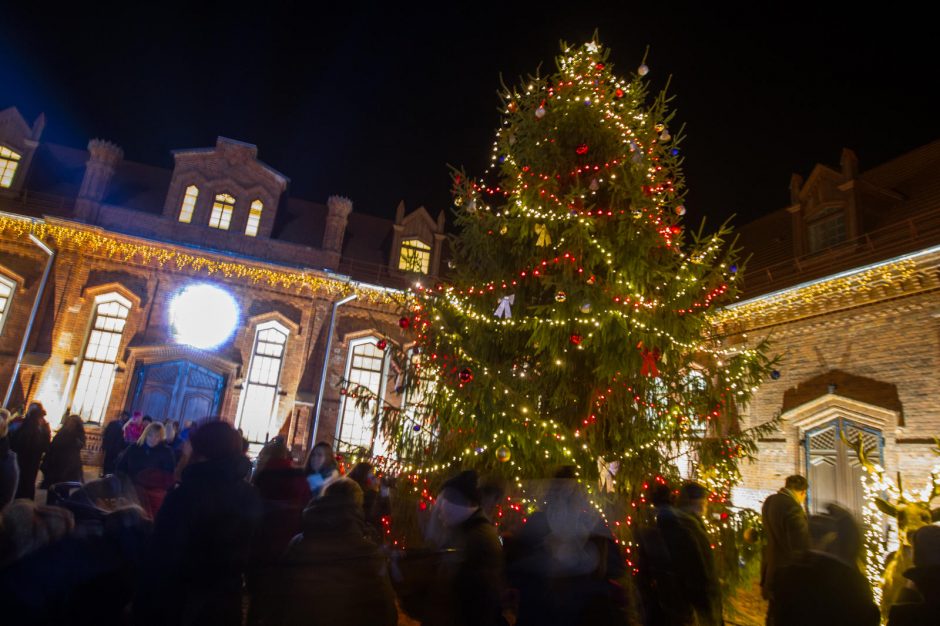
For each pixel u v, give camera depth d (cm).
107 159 2158
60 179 2283
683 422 832
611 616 384
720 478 826
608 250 792
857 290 1428
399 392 875
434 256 2522
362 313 2323
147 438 691
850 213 1577
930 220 1351
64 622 301
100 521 345
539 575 390
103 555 328
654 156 894
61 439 938
